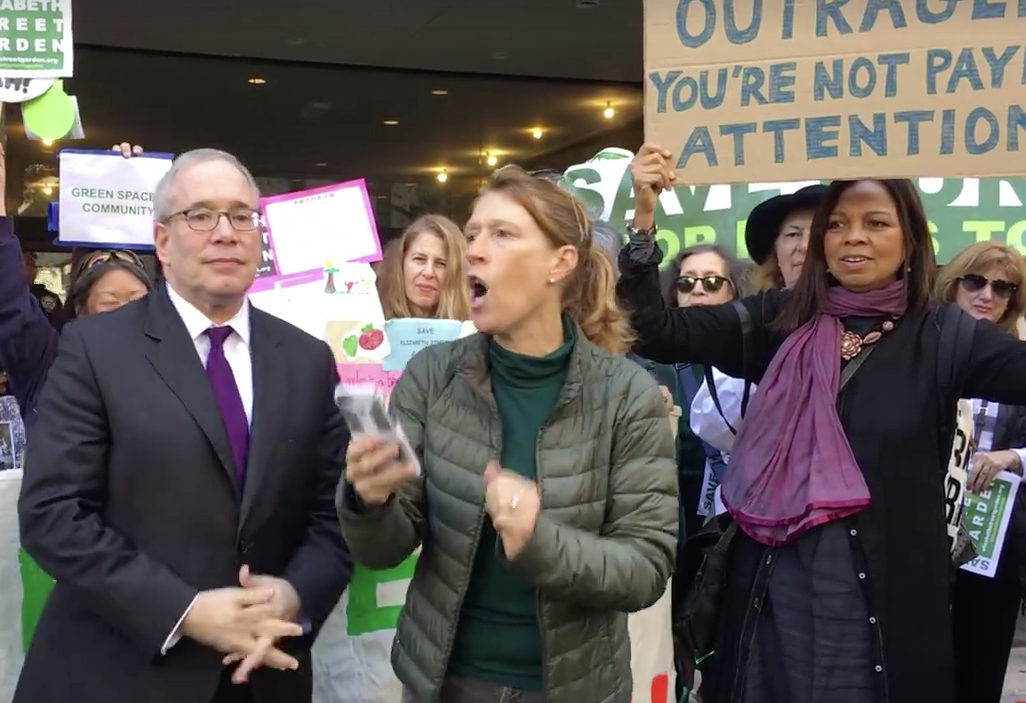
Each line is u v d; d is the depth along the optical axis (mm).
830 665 2178
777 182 2414
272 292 2820
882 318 2314
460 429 1811
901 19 2332
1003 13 2283
